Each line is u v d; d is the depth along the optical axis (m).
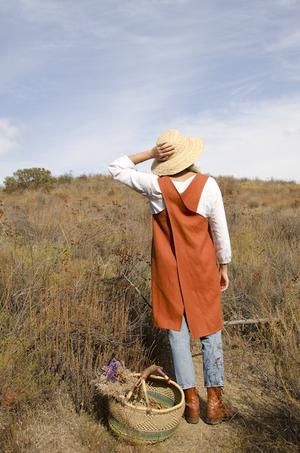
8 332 3.94
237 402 3.56
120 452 2.99
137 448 3.00
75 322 3.85
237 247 7.23
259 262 6.00
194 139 3.35
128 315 4.18
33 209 12.20
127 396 3.06
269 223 9.77
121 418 3.02
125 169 3.29
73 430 3.21
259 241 7.48
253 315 4.71
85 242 6.91
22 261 4.97
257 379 3.82
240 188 26.77
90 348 3.71
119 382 3.18
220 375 3.32
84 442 3.08
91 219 8.85
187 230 3.18
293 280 4.86
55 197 17.89
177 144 3.21
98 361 3.70
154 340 4.08
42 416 3.31
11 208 11.75
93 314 3.96
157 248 3.27
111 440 3.11
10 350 3.60
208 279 3.25
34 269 4.82
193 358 4.35
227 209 11.27
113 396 3.08
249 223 9.97
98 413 3.39
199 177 3.21
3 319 4.04
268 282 5.29
